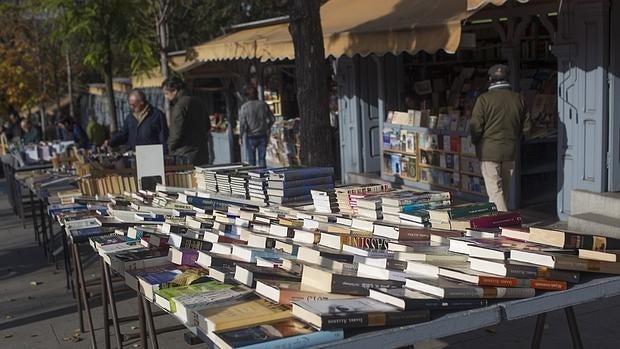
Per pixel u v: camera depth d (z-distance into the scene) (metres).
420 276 2.83
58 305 6.50
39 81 26.27
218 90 18.06
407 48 8.07
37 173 8.91
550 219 7.96
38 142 15.09
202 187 5.76
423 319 2.53
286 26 13.16
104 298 4.86
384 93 10.82
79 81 31.39
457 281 2.73
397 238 3.38
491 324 2.62
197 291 3.01
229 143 16.17
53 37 15.49
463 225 3.49
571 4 7.41
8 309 6.49
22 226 10.68
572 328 3.49
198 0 22.67
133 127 8.34
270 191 4.93
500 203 7.41
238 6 23.45
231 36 14.77
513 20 8.30
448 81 10.52
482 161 7.45
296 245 3.39
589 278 2.89
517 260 2.88
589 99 7.41
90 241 4.34
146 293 3.22
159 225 4.36
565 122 7.73
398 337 2.45
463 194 9.10
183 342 5.29
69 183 7.36
